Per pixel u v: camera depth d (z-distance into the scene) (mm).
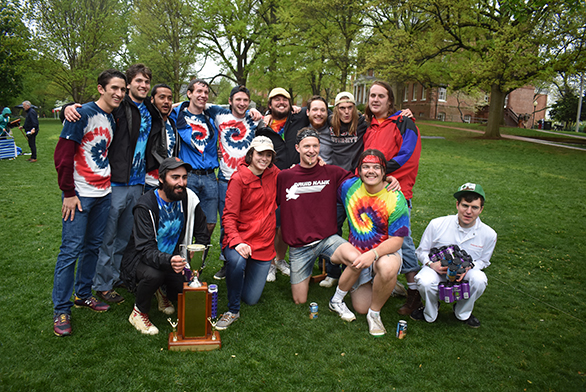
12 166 10789
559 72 16844
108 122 3352
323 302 3916
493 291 4254
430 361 2955
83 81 27219
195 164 4207
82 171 3232
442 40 19703
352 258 3432
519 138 20781
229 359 2883
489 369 2885
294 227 3721
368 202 3541
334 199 3816
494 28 17547
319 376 2732
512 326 3535
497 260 5113
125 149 3557
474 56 19047
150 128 3824
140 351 2938
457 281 3352
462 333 3396
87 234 3432
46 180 9133
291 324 3438
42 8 25531
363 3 20672
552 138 21969
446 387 2678
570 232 6199
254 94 31844
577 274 4711
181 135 4102
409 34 19281
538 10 15461
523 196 8508
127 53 29062
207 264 4789
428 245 3768
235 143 4371
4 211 6562
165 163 3189
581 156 15047
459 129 24984
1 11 28656
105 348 2949
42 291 3838
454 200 7996
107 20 26219
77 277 3514
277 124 4566
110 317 3418
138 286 3148
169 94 3863
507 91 20312
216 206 4402
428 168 11695
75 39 26016
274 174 3742
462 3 16688
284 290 4180
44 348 2916
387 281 3273
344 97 4105
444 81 21594
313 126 4359
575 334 3420
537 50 16328
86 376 2623
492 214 7137
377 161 3344
